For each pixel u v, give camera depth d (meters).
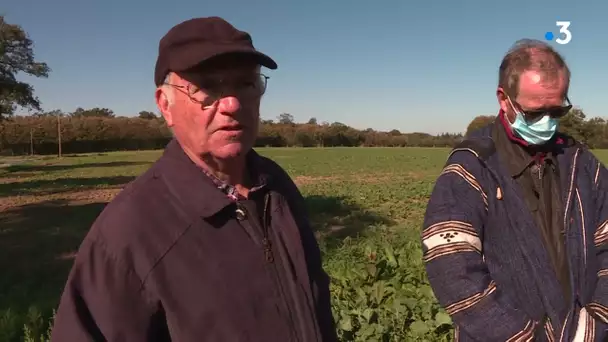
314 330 1.72
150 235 1.53
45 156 71.69
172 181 1.65
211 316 1.53
